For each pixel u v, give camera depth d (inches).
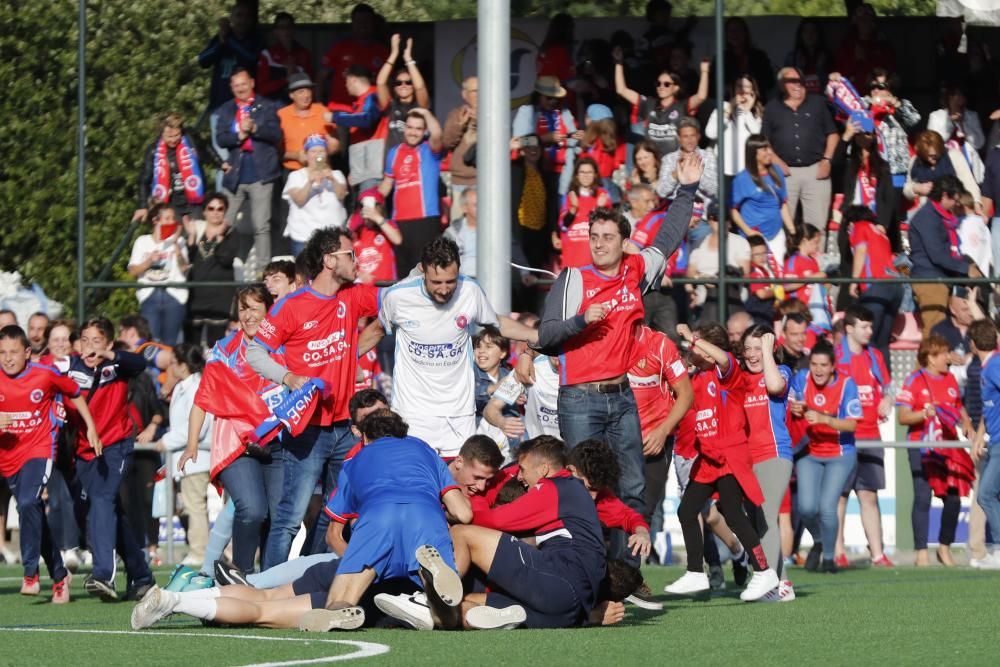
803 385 2021.4
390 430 1315.2
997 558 2062.0
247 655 1090.1
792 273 2383.1
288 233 2428.6
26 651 1140.5
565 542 1288.1
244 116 2454.5
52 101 4116.6
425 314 1501.0
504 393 1748.3
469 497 1417.3
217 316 2449.6
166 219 2491.4
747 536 1571.1
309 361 1487.5
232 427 1498.5
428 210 2380.7
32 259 4055.1
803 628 1285.7
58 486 2050.9
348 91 2546.8
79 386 1672.0
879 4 3380.9
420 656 1073.5
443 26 2647.6
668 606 1547.7
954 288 2409.0
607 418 1454.2
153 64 4143.7
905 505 2325.3
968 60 2758.4
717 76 2212.1
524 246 2396.7
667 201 2337.6
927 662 1037.2
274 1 3134.8
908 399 2161.7
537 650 1111.0
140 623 1268.5
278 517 1491.1
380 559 1259.8
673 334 2244.1
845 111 2549.2
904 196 2554.1
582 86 2551.7
